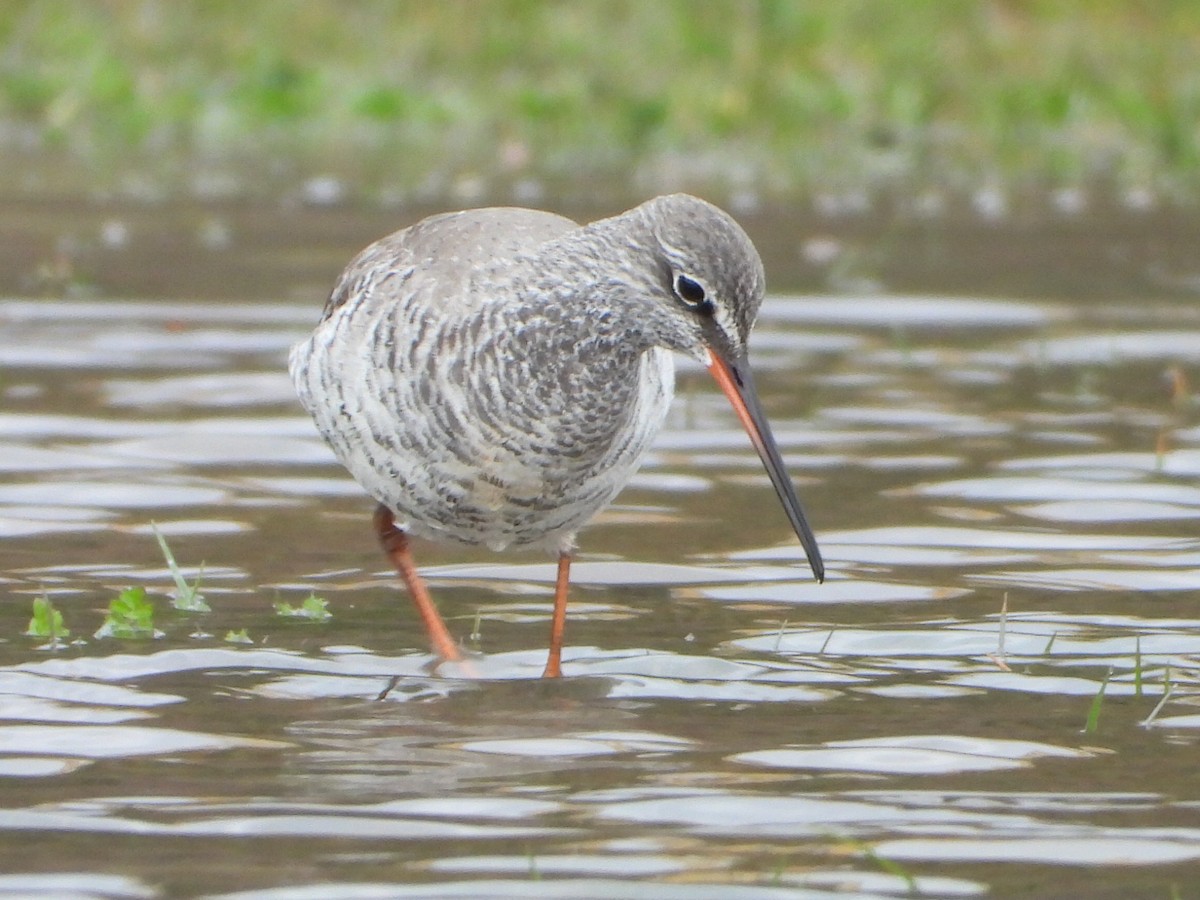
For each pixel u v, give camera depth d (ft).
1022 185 90.58
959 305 64.03
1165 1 112.06
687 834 26.02
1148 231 77.92
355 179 88.28
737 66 105.09
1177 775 28.30
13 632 34.86
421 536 36.24
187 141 100.73
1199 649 34.55
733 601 37.60
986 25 110.63
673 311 34.37
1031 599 37.45
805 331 60.44
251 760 28.91
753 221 79.36
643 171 92.84
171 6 112.16
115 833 25.94
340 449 35.42
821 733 30.27
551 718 31.17
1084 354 57.52
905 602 37.35
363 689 32.60
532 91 102.47
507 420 34.12
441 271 34.58
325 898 23.84
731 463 47.26
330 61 109.70
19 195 82.69
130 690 32.14
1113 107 100.94
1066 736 30.07
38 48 108.17
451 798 27.35
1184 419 50.62
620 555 40.55
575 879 24.47
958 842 25.77
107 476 44.93
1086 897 24.07
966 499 43.96
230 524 41.98
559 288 34.06
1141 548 40.55
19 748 29.27
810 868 24.88
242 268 67.62
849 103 102.27
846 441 48.62
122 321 59.88
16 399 51.01
